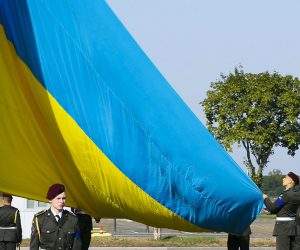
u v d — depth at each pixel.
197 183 10.23
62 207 9.37
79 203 10.57
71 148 10.15
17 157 10.20
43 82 10.09
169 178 10.17
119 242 25.22
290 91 59.69
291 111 59.31
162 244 24.94
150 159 10.13
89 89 10.09
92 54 10.08
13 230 15.02
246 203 10.49
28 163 10.27
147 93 10.16
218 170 10.30
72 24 10.12
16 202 26.73
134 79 10.15
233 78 60.72
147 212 10.32
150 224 10.56
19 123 10.14
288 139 60.03
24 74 10.07
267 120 60.19
